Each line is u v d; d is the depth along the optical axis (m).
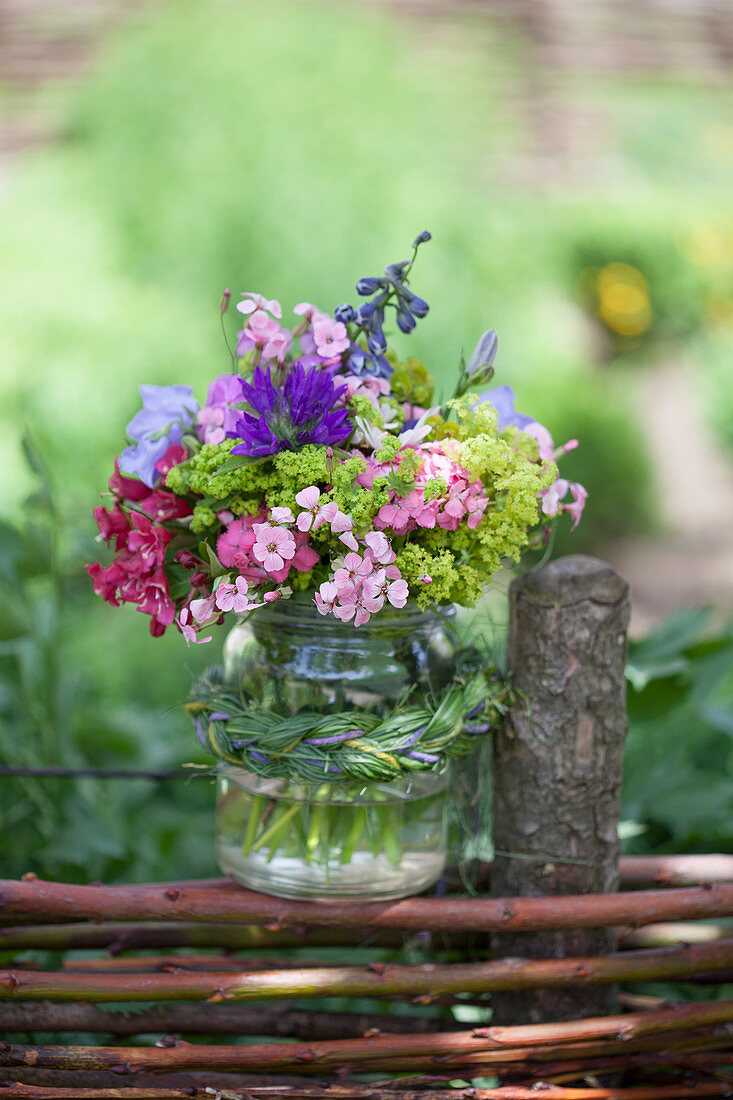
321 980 0.85
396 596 0.71
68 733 1.42
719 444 5.61
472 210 4.31
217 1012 0.90
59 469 3.39
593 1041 0.88
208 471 0.73
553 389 4.38
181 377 3.66
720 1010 0.88
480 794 0.94
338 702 0.79
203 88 4.12
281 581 0.71
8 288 3.69
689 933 0.97
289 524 0.71
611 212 5.21
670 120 5.53
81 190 4.01
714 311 5.72
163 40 4.25
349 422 0.75
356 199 4.04
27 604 1.31
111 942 0.93
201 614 0.71
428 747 0.79
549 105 5.44
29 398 3.45
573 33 5.76
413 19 5.45
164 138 4.08
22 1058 0.81
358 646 0.80
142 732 1.74
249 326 0.77
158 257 3.96
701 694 1.29
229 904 0.84
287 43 4.25
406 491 0.71
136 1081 0.84
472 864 0.94
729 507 5.30
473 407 0.78
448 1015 1.09
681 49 5.88
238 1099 0.83
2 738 1.37
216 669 0.91
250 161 4.04
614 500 4.59
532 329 4.39
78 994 0.84
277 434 0.72
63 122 4.41
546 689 0.85
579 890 0.88
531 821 0.88
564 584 0.84
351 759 0.77
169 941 0.93
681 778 1.27
